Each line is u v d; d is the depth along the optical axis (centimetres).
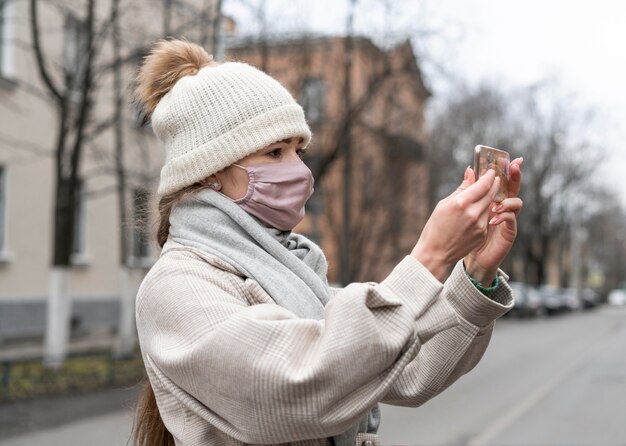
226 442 136
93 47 1138
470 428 815
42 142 1655
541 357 1752
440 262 129
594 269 8612
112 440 719
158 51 169
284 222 154
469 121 2816
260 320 124
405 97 1717
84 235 1809
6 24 1538
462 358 154
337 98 1481
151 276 143
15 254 1590
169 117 152
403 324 121
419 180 2134
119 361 1197
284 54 1417
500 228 148
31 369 1124
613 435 785
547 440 755
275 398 118
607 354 1836
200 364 125
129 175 1323
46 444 707
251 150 147
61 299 1159
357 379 118
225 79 150
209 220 149
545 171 4309
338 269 1773
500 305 145
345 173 1667
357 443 152
